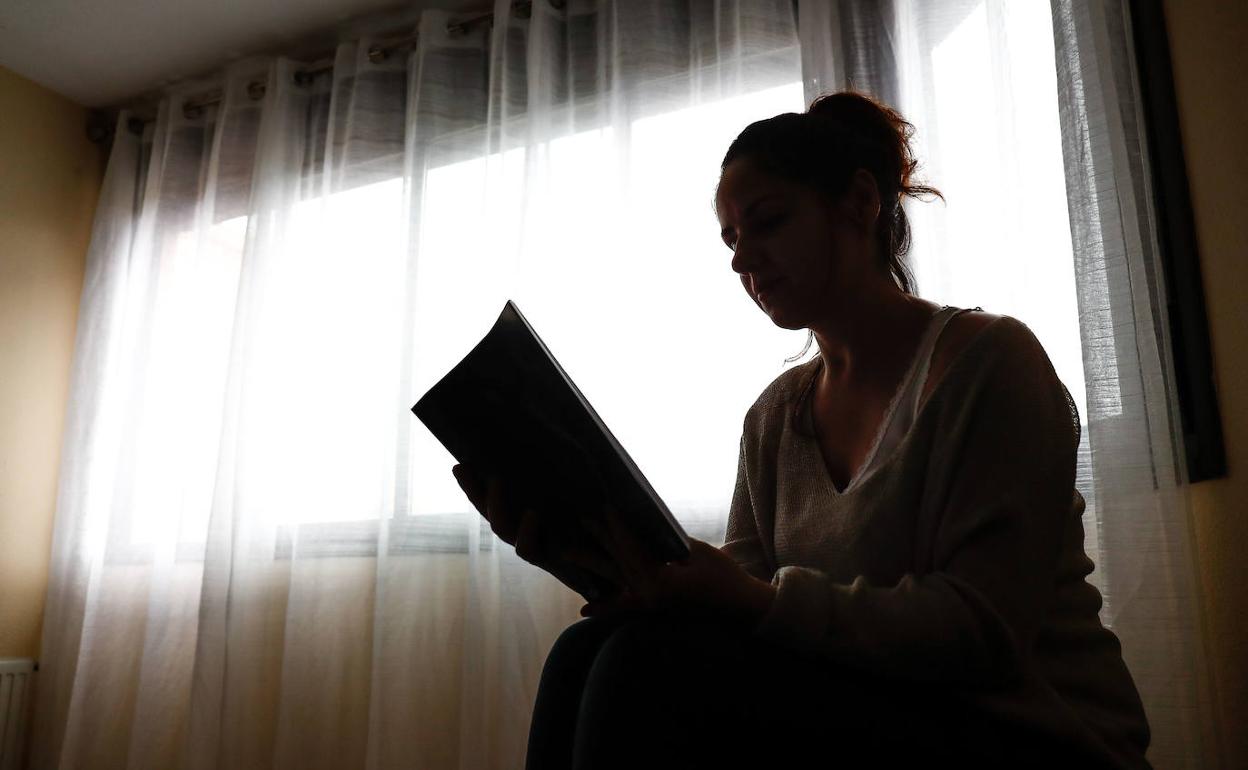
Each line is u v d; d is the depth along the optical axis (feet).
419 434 6.91
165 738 7.32
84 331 8.77
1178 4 3.81
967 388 2.14
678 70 6.91
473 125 7.72
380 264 7.71
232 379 7.70
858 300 2.55
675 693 1.58
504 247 7.03
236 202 8.58
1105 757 1.80
